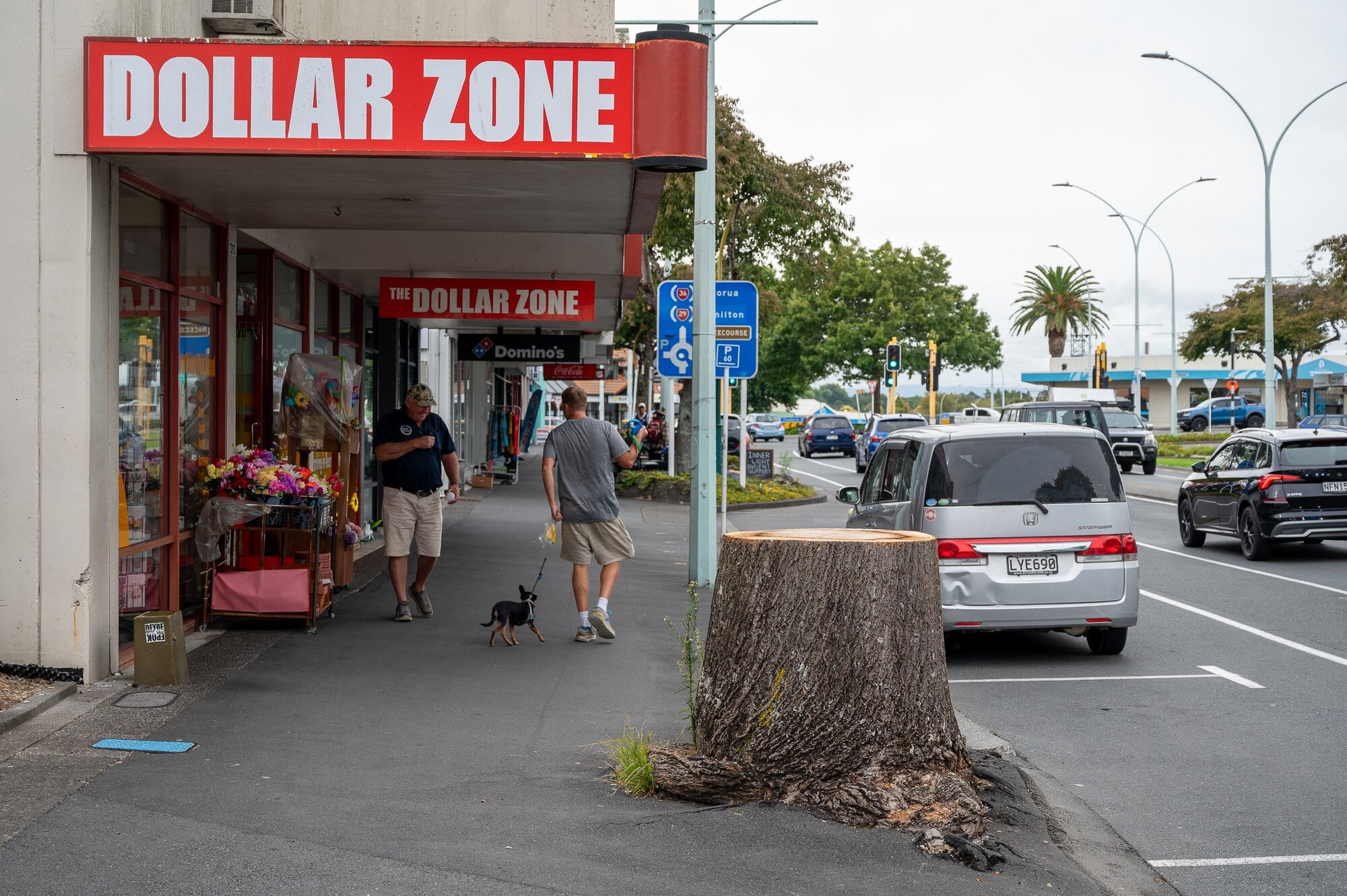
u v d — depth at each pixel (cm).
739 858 473
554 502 939
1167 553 1741
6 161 711
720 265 2697
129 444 819
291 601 923
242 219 1000
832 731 526
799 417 9175
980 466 971
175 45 716
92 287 720
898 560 532
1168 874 509
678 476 2694
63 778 549
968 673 934
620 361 6981
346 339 1570
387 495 991
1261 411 6494
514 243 1373
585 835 494
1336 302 5400
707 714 551
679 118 748
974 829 505
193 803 519
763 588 536
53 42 712
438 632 954
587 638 942
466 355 2006
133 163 751
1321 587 1390
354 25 1039
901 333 7088
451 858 464
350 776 570
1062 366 9031
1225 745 719
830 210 2964
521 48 741
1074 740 730
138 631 736
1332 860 526
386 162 760
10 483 716
